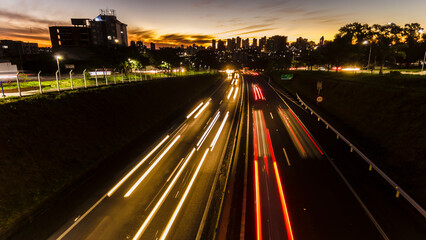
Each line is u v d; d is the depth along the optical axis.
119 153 23.67
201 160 22.00
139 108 34.78
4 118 18.52
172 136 28.98
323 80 55.41
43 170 17.44
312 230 12.80
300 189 16.72
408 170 17.33
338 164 20.33
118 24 128.12
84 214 14.62
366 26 57.09
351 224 13.18
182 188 17.36
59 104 24.05
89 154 21.50
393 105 26.50
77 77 51.00
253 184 17.53
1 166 15.62
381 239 12.12
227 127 32.56
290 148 24.14
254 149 24.23
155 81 48.72
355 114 31.72
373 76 45.16
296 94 58.03
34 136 19.09
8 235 12.88
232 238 12.41
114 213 14.72
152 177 18.97
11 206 14.32
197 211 14.82
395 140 21.34
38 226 13.61
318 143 25.28
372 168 19.25
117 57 74.31
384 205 14.73
